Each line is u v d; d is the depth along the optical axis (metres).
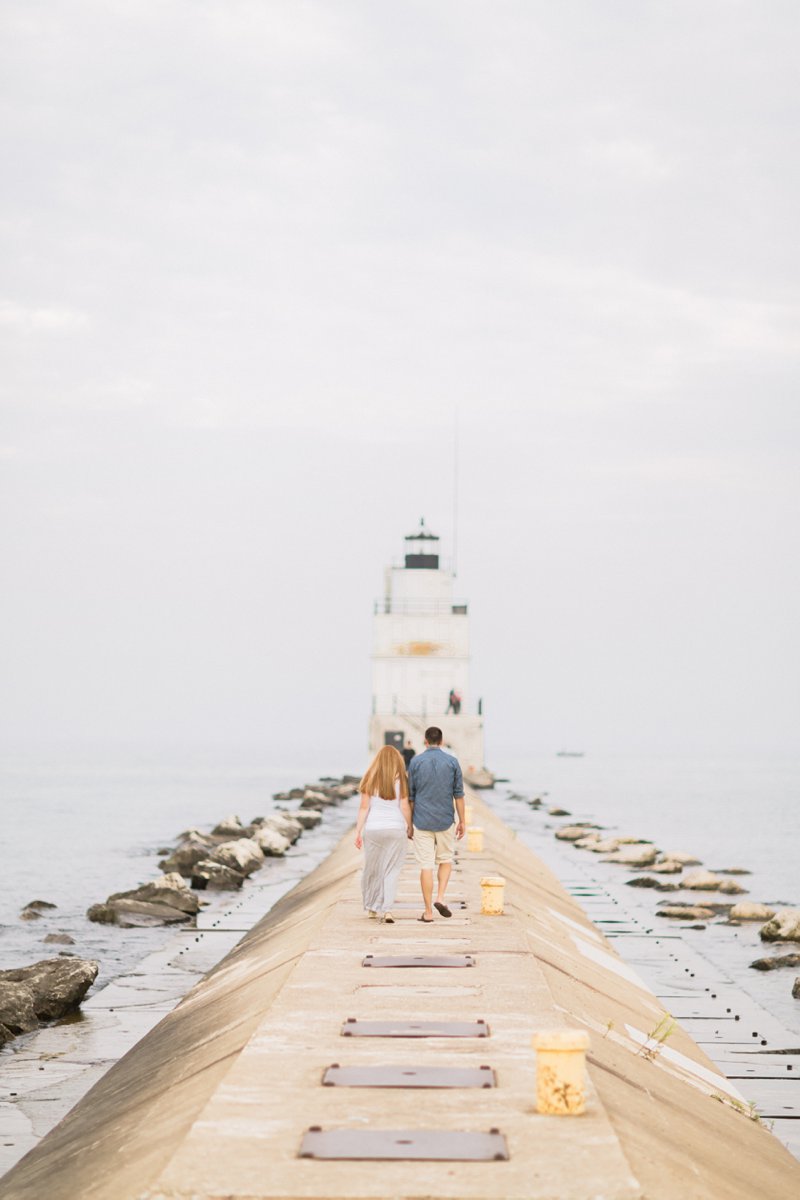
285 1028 10.12
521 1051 9.41
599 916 31.56
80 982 20.12
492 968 12.82
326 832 61.03
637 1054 12.62
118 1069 14.76
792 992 21.38
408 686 84.81
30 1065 16.53
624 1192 6.66
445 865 16.55
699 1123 10.75
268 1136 7.48
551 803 96.81
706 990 21.62
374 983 11.97
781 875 46.72
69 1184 9.51
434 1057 9.22
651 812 88.38
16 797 102.44
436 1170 6.93
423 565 85.50
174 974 23.14
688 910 31.78
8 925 30.19
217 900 34.69
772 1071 16.02
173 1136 8.95
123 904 30.80
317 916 18.91
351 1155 7.13
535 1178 6.84
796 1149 12.59
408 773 16.38
